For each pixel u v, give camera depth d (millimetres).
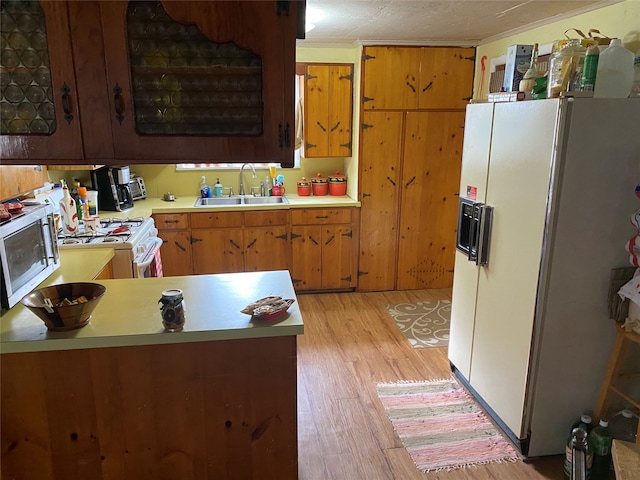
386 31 3613
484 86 4008
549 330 2193
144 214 3816
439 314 4062
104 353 1701
